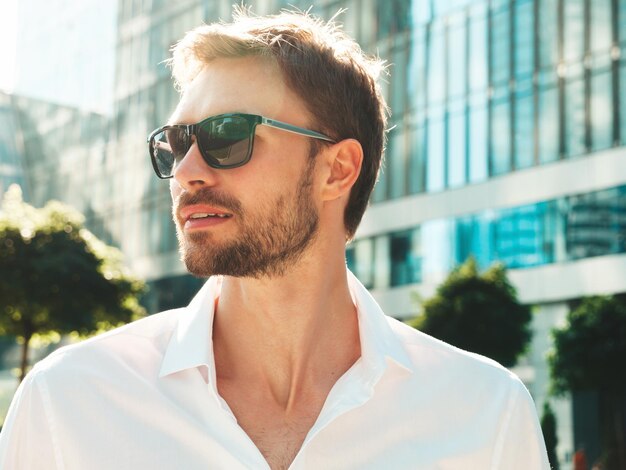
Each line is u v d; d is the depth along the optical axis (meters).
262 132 1.51
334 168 1.61
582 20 19.69
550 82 20.31
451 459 1.54
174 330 1.55
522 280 20.53
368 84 1.71
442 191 22.50
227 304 1.56
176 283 31.14
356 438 1.51
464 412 1.58
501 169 21.19
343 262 1.64
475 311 16.98
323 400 1.54
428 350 1.62
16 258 19.81
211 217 1.48
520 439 1.62
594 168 19.25
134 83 33.34
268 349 1.53
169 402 1.45
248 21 1.63
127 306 21.06
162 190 32.03
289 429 1.51
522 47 20.92
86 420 1.43
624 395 17.09
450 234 22.20
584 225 19.44
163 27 32.06
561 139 20.02
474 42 22.02
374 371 1.53
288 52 1.57
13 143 40.41
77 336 20.41
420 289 22.73
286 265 1.51
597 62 19.38
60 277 19.89
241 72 1.54
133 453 1.41
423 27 23.33
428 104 23.06
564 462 19.06
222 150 1.48
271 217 1.50
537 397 20.06
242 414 1.51
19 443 1.43
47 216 20.62
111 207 34.47
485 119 21.64
